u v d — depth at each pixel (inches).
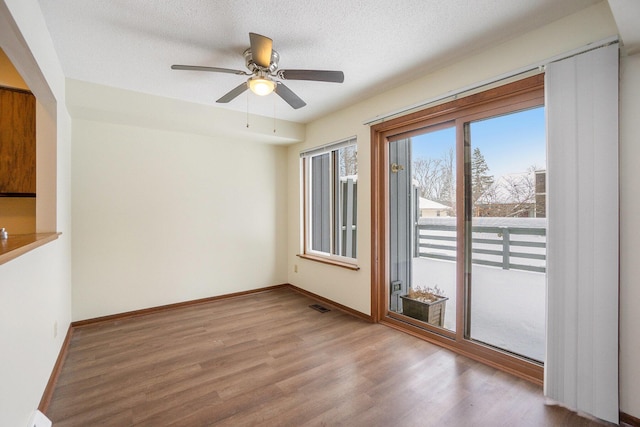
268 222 175.9
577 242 71.9
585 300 70.9
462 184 99.5
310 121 162.2
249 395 77.2
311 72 83.0
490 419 68.5
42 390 72.2
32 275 65.9
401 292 123.5
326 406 73.0
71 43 85.2
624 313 67.2
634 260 65.9
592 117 69.4
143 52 90.7
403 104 113.9
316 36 83.0
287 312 138.7
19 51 63.6
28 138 111.2
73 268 120.7
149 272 138.0
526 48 81.6
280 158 180.7
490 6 71.0
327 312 138.9
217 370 89.0
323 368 90.0
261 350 101.4
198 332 116.1
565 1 69.2
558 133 74.4
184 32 80.7
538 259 84.5
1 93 107.4
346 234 149.0
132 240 133.9
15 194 109.0
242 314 136.0
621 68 67.1
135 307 134.6
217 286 157.5
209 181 154.4
